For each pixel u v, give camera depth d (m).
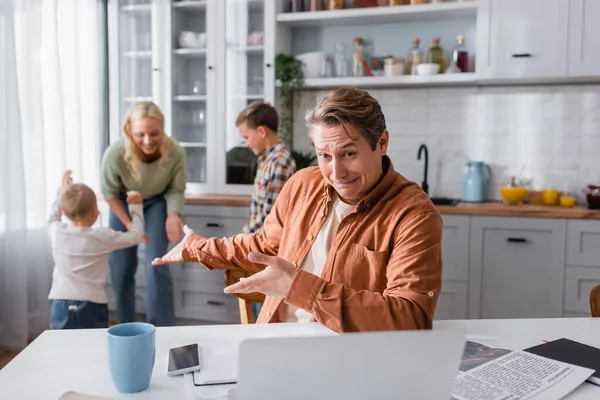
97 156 3.62
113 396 0.88
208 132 3.61
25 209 2.98
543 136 3.43
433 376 0.72
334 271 1.24
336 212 1.33
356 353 0.68
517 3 3.10
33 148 3.04
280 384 0.68
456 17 3.46
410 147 3.64
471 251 3.10
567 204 3.17
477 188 3.42
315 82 3.49
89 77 3.56
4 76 2.89
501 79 3.20
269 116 2.72
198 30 3.62
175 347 1.06
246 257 1.48
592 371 0.96
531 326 1.22
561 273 2.97
